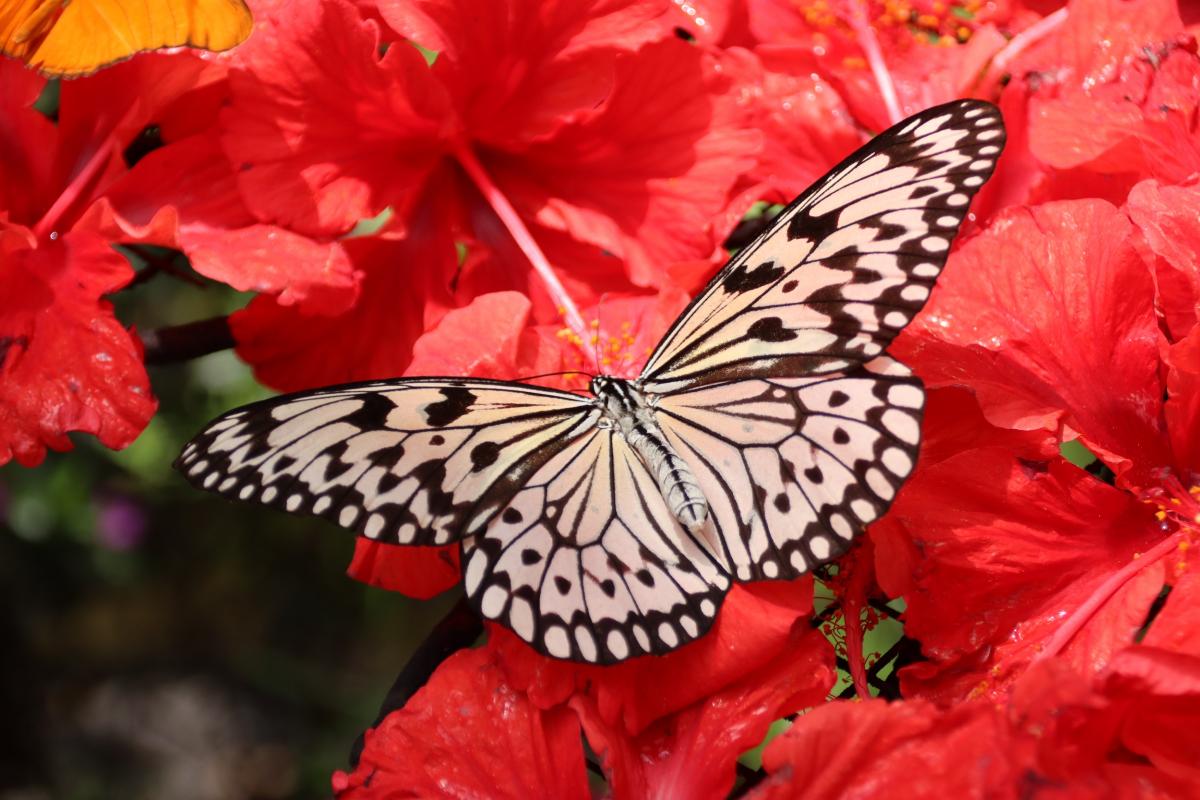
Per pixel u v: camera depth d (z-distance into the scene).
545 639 0.48
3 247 0.52
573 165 0.55
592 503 0.49
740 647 0.49
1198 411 0.50
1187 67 0.53
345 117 0.53
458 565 0.51
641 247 0.54
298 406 0.48
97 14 0.50
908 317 0.47
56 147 0.53
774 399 0.48
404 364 0.54
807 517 0.48
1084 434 0.50
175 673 1.31
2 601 1.17
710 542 0.48
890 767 0.47
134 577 1.16
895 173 0.47
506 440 0.49
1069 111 0.53
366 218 0.53
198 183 0.53
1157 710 0.47
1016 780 0.46
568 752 0.49
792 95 0.55
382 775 0.49
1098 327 0.50
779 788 0.47
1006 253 0.51
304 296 0.52
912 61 0.56
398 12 0.52
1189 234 0.50
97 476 0.93
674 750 0.49
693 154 0.54
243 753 1.27
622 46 0.54
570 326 0.53
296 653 1.26
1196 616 0.48
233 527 1.16
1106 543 0.50
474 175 0.54
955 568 0.49
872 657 0.53
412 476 0.49
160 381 0.85
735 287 0.49
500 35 0.53
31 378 0.51
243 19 0.50
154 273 0.56
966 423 0.50
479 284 0.55
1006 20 0.57
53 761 1.26
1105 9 0.54
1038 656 0.48
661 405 0.49
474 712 0.49
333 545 1.18
